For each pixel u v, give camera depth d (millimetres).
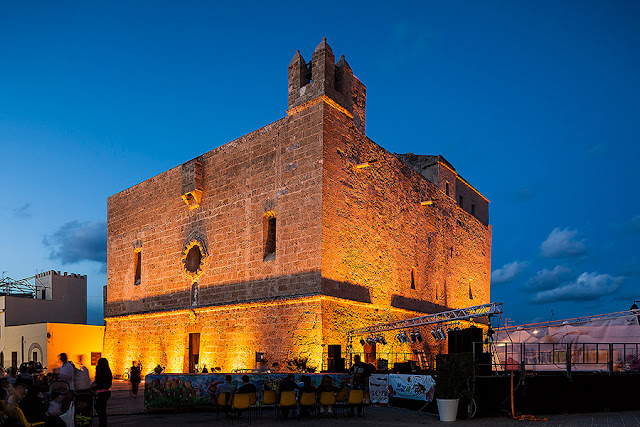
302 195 24750
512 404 16812
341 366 21875
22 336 39750
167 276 31953
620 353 22203
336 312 23797
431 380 18031
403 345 28594
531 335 24203
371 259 26969
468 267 39406
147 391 18547
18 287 48594
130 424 15820
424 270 32500
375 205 27938
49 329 37031
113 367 34938
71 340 38031
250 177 27609
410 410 18828
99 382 13859
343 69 26500
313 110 25016
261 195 26828
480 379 16953
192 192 30359
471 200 42312
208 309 28297
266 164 26875
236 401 16047
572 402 17984
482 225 43125
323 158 24250
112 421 16609
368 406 20250
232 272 27672
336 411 18469
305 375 17375
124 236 36188
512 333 24594
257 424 15844
